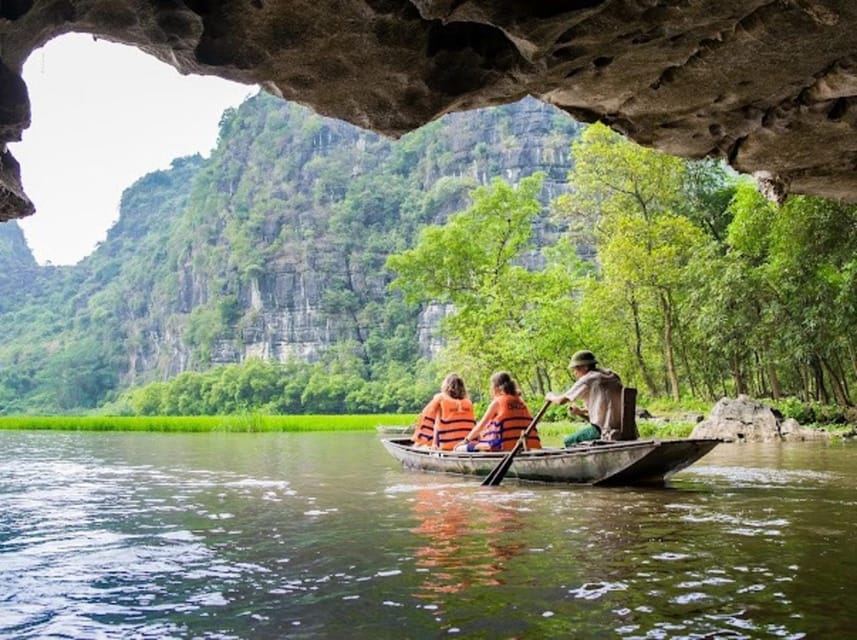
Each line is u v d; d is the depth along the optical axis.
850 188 7.12
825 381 32.94
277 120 130.75
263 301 112.12
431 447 10.31
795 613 3.54
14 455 15.50
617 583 4.07
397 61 4.80
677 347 35.72
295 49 4.65
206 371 108.88
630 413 8.47
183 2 4.28
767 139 6.05
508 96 5.42
